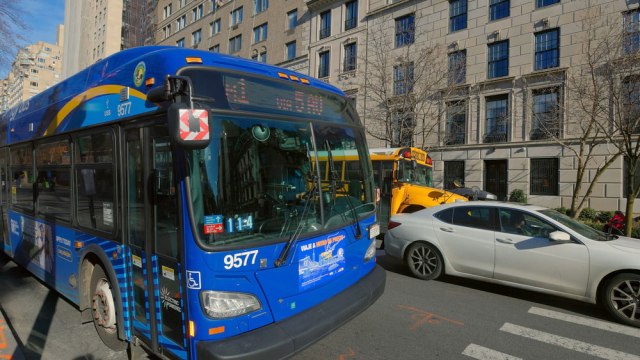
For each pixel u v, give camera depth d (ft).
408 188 34.68
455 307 17.70
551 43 59.57
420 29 73.51
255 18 114.01
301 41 98.89
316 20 94.38
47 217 16.67
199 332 8.87
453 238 20.57
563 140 56.18
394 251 23.04
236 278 9.23
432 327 15.44
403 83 66.03
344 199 13.03
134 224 11.18
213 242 9.01
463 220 20.71
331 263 11.81
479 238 19.69
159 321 10.21
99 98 12.71
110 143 12.12
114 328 12.82
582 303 18.43
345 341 14.08
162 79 9.78
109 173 12.25
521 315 16.85
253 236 9.72
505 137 63.82
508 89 63.31
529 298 19.07
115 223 11.91
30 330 14.74
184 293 9.11
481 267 19.49
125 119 11.19
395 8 77.46
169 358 9.92
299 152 11.41
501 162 64.85
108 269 12.26
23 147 19.42
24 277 21.38
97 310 13.46
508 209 19.48
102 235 12.61
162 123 9.86
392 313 16.88
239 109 10.02
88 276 14.19
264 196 10.17
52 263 16.38
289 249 10.23
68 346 13.48
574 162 56.29
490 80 64.49
